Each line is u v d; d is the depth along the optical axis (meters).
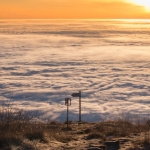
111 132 10.42
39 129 9.08
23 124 9.38
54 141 8.54
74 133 10.80
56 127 12.21
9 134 7.88
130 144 8.27
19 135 7.99
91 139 9.30
